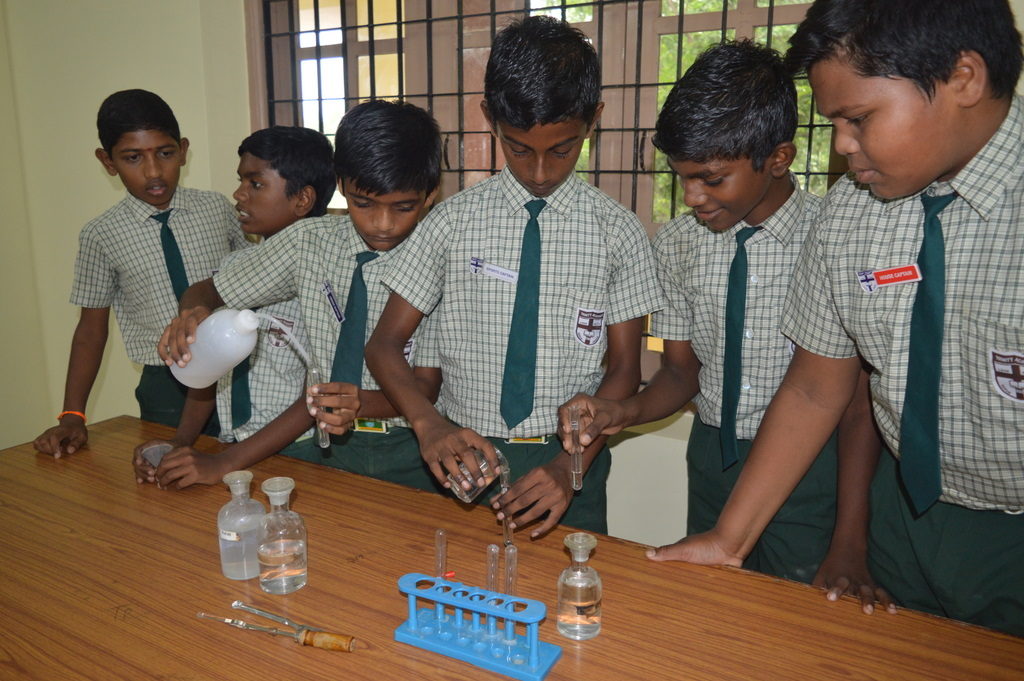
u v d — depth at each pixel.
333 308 1.73
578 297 1.55
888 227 1.13
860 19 0.89
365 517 1.33
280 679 0.92
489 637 0.97
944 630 1.00
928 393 1.11
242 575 1.14
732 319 1.54
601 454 1.69
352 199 1.58
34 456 1.63
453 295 1.60
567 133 1.34
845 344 1.24
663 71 2.33
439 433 1.34
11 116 3.33
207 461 1.49
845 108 0.94
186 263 2.25
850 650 0.96
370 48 2.80
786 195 1.49
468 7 2.59
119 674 0.93
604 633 1.00
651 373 2.51
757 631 1.00
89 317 2.21
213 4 2.84
